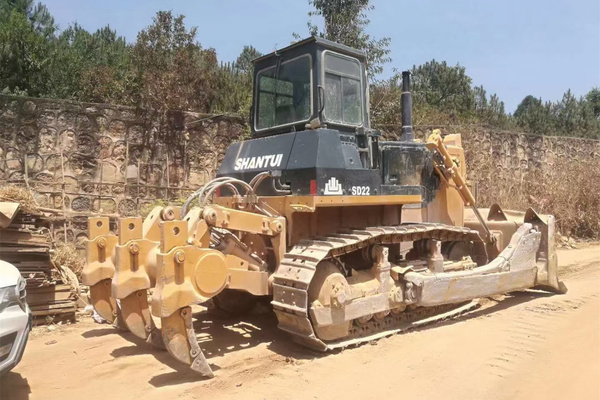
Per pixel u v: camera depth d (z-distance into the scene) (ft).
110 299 19.21
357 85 20.10
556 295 25.90
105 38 65.21
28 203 21.17
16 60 40.83
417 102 65.05
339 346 17.15
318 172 16.99
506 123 81.71
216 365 16.08
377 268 18.54
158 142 35.14
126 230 16.49
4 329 12.67
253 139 20.71
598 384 14.43
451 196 23.90
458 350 17.40
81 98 40.45
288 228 18.10
